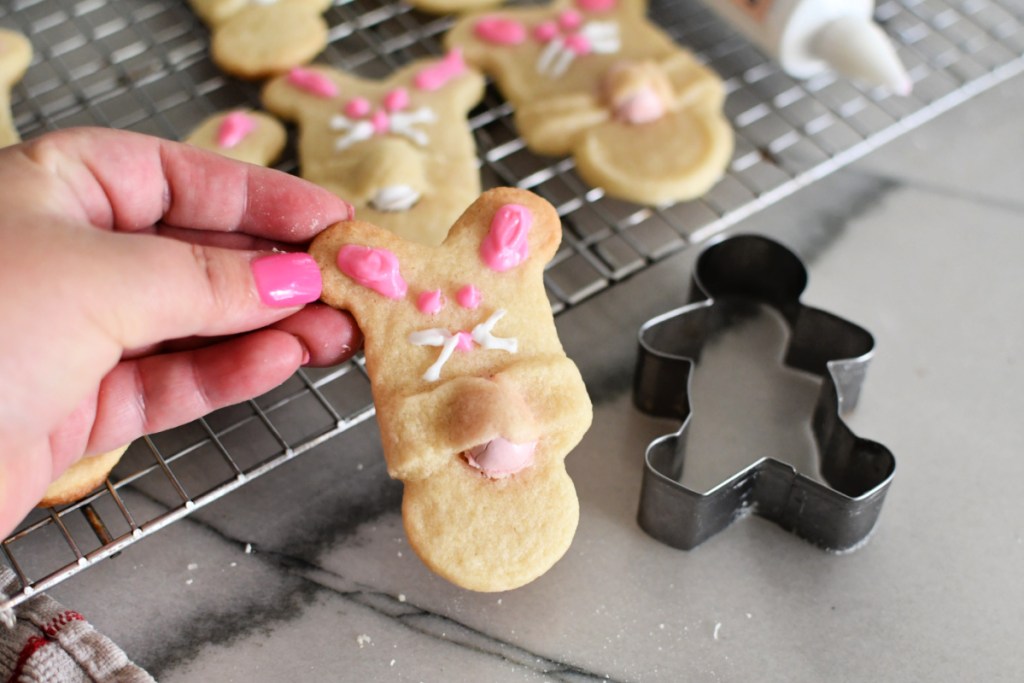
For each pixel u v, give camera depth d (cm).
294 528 36
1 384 30
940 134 45
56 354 30
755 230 43
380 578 35
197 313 32
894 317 41
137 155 34
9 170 32
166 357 34
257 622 35
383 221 39
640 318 40
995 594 35
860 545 36
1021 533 36
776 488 36
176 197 35
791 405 39
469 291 33
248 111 43
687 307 38
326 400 38
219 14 45
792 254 39
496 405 32
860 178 44
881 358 40
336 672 34
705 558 36
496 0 47
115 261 31
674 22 48
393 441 32
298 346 34
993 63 47
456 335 33
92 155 33
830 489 34
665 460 36
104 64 45
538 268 34
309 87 43
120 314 31
